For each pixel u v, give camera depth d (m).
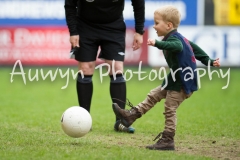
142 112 24.28
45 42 62.25
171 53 22.66
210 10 62.59
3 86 53.03
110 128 30.09
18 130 28.66
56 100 44.16
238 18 62.53
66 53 62.25
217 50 62.84
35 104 41.53
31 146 23.34
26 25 62.25
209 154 22.73
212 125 31.33
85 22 28.95
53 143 24.16
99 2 28.28
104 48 29.31
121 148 22.92
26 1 62.19
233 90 50.94
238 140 26.34
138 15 29.20
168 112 22.95
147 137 27.05
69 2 28.30
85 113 23.83
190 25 62.88
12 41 62.53
